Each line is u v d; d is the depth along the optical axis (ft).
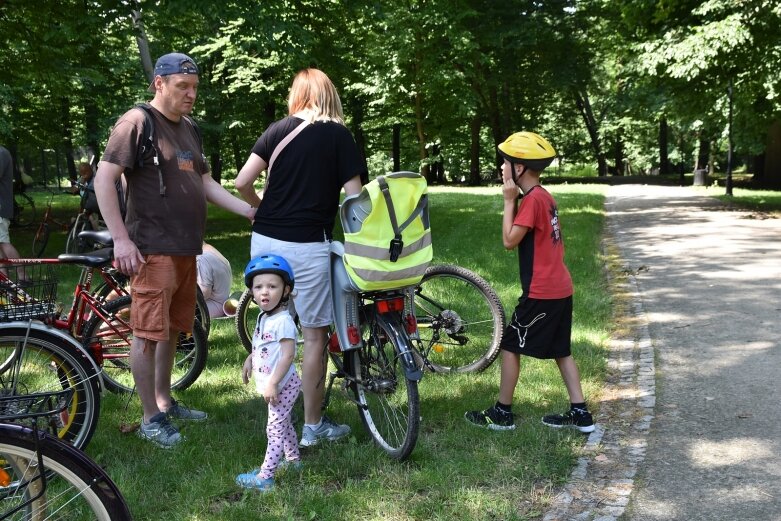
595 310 23.03
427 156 127.03
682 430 13.70
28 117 68.28
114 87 68.85
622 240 41.29
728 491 11.25
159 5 37.58
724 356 18.16
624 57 69.31
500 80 106.83
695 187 97.30
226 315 19.76
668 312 23.06
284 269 11.58
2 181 26.07
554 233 13.48
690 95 64.34
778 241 38.24
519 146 13.32
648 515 10.58
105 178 12.51
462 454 12.53
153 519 10.46
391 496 11.04
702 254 34.45
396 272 12.07
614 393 15.90
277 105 90.79
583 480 11.73
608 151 165.27
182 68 13.03
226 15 37.01
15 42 44.29
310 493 11.09
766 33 52.54
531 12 103.19
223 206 14.30
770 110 67.15
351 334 12.76
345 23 53.16
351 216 12.17
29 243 45.62
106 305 15.20
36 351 11.82
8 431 7.68
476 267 29.86
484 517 10.37
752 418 14.17
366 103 112.78
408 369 12.14
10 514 7.90
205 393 15.89
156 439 13.11
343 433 13.47
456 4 92.63
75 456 7.91
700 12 53.26
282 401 11.59
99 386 12.24
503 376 13.80
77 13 37.47
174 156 13.19
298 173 12.37
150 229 13.03
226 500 11.12
